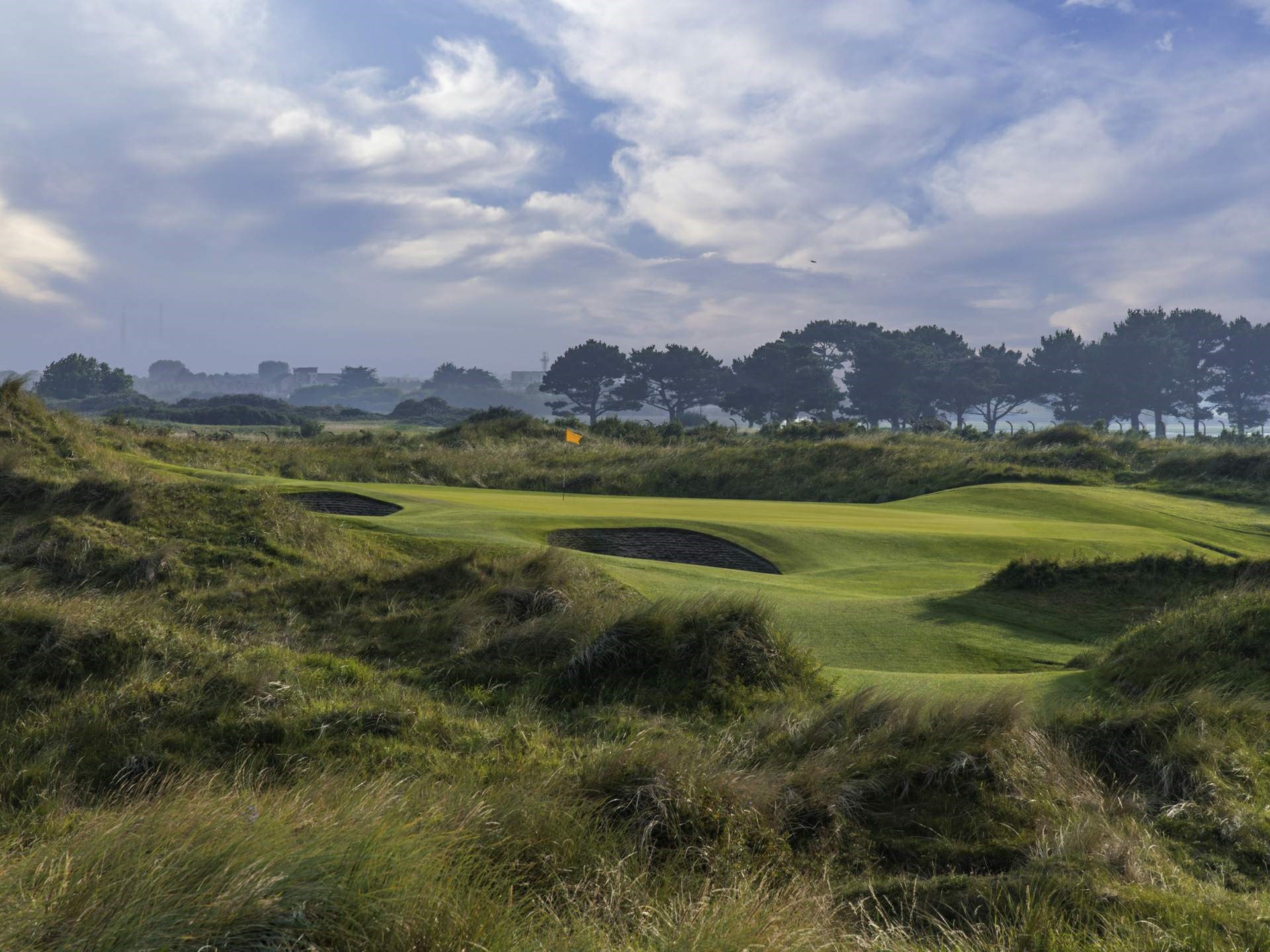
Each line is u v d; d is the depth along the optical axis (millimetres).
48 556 11672
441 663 9117
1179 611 9891
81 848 3801
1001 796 5805
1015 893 4535
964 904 4531
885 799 5863
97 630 8172
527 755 6762
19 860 3820
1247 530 21125
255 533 13023
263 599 10852
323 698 7543
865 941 4016
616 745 6801
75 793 5945
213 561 12102
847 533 17141
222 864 3600
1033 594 12336
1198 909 4379
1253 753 6457
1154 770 6297
